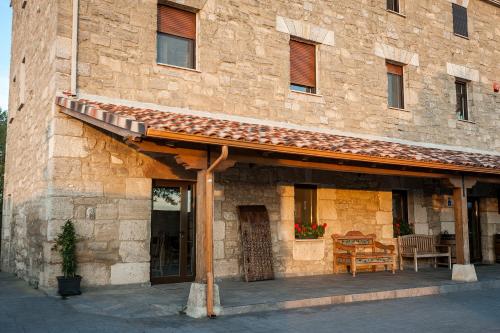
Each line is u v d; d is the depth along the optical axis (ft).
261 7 33.73
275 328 19.21
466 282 31.27
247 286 28.63
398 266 39.14
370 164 28.14
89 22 27.04
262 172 33.30
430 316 21.95
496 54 49.62
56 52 25.90
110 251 26.48
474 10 48.14
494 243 46.85
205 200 22.07
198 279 21.83
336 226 36.50
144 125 19.15
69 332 17.81
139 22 28.71
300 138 26.71
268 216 32.86
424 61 42.96
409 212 41.63
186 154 21.80
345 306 24.29
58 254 24.94
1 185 78.18
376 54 39.63
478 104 47.01
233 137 21.24
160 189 29.73
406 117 40.91
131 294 25.04
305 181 35.12
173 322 19.99
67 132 25.73
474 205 47.55
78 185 25.80
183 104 29.78
